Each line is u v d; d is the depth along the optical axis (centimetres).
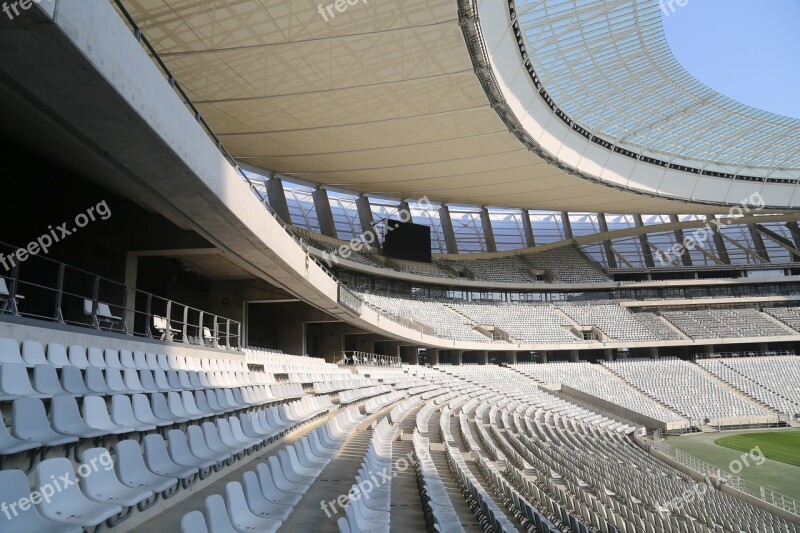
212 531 456
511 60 2422
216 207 1047
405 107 2416
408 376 3198
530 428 2386
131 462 534
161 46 1777
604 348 4788
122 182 1083
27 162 1209
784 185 4434
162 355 1086
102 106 674
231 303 1973
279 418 1108
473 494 988
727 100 3403
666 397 4159
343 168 3362
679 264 5566
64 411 571
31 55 566
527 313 5041
